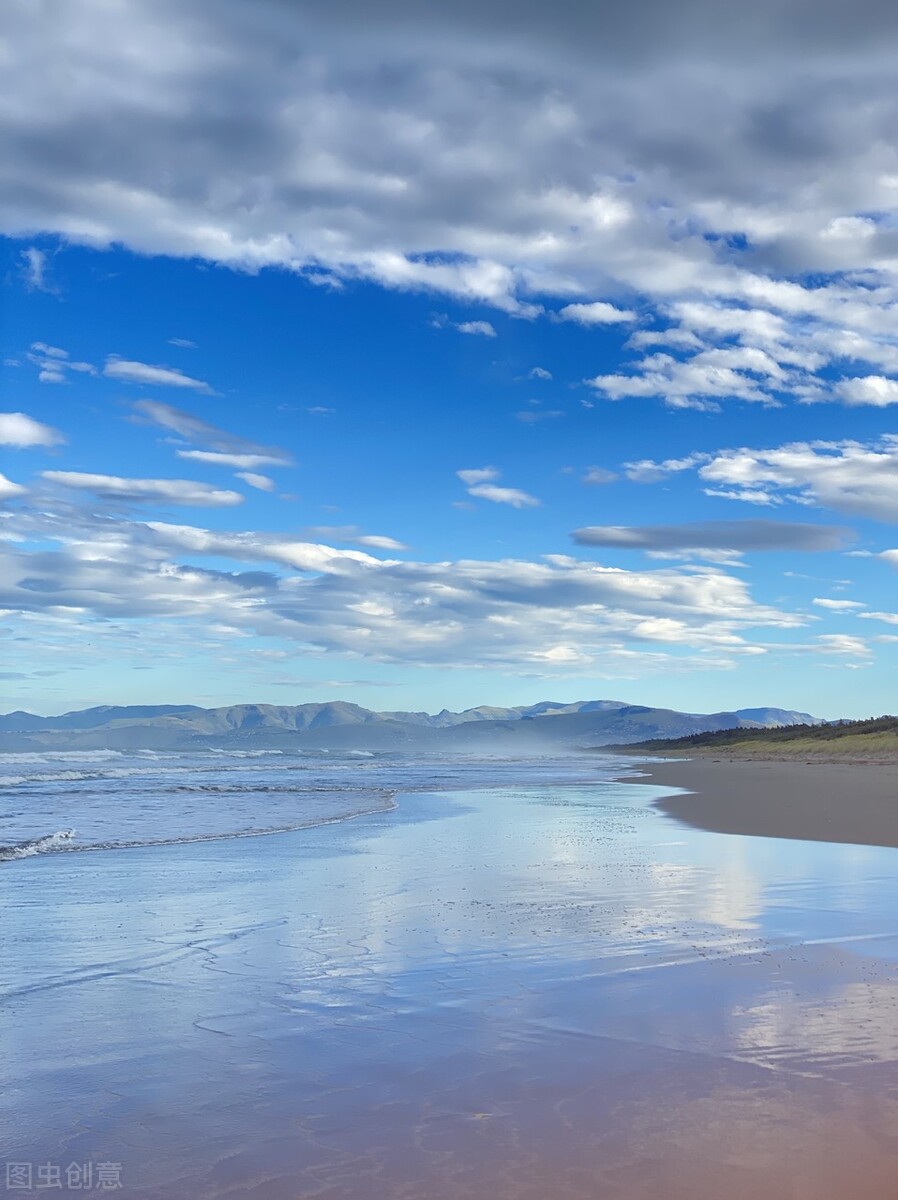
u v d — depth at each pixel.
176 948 9.09
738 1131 4.79
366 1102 5.27
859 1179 4.27
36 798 31.00
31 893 12.31
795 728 109.12
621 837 19.70
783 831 20.69
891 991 7.41
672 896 11.98
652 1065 5.77
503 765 84.31
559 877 13.73
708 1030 6.44
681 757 103.94
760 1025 6.54
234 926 10.13
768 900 11.62
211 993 7.54
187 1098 5.37
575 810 27.91
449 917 10.60
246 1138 4.82
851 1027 6.47
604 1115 5.02
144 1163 4.54
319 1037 6.43
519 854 16.67
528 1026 6.61
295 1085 5.55
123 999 7.39
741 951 8.83
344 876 13.94
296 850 17.34
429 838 19.64
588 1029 6.52
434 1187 4.26
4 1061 5.99
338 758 111.50
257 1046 6.26
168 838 19.23
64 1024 6.76
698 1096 5.26
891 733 80.50
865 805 27.92
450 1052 6.09
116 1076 5.73
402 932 9.78
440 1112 5.11
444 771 64.62
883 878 13.45
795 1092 5.29
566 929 9.89
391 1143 4.73
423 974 8.07
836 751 77.19
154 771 56.00
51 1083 5.61
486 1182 4.30
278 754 127.00
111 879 13.59
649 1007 7.01
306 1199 4.17
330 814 25.83
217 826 22.03
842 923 10.16
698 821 23.39
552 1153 4.58
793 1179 4.28
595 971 8.11
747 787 39.47
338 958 8.66
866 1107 5.07
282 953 8.87
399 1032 6.52
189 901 11.71
